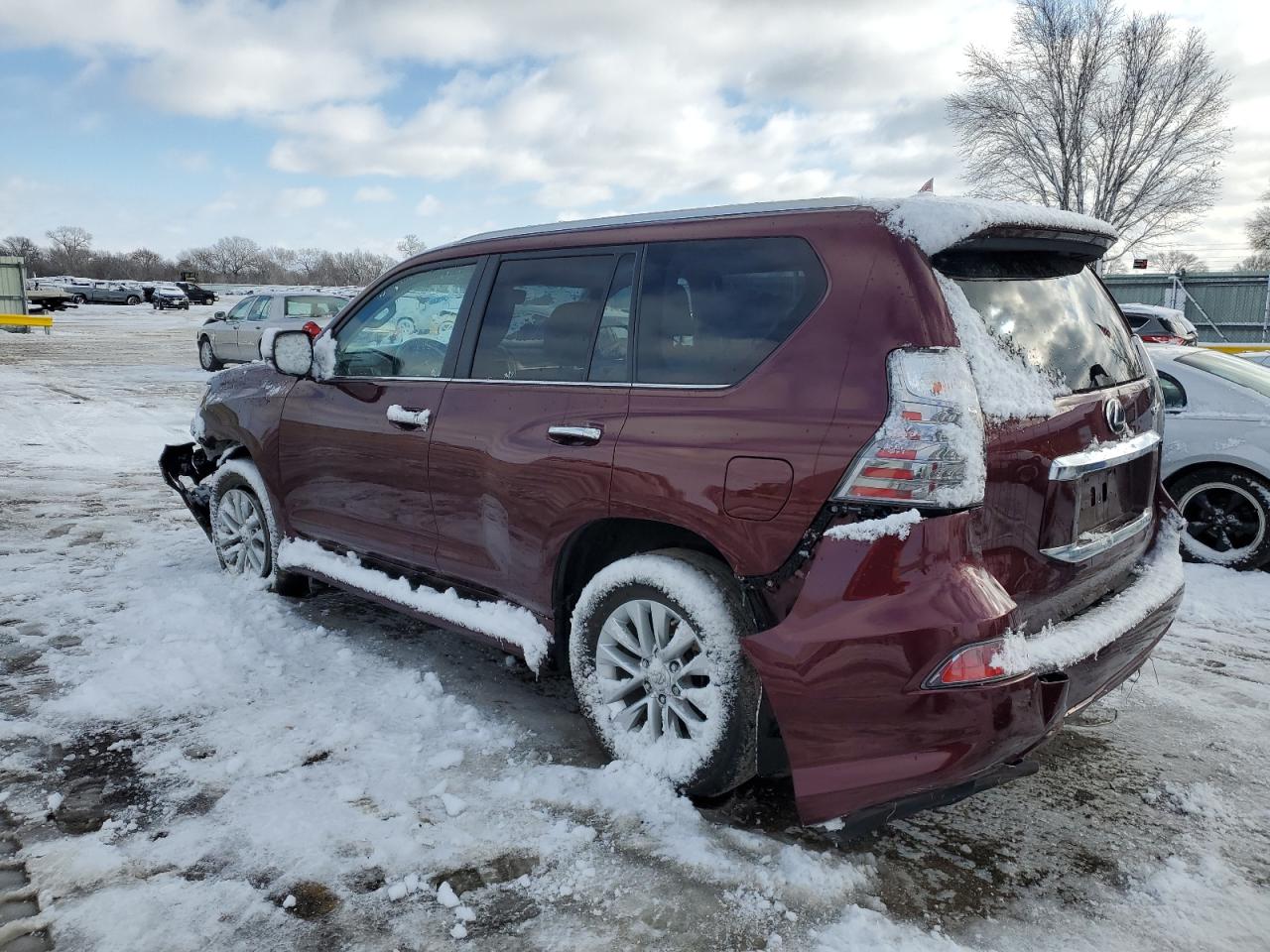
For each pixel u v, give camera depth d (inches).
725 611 110.2
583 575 134.4
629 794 116.9
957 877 104.8
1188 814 119.0
